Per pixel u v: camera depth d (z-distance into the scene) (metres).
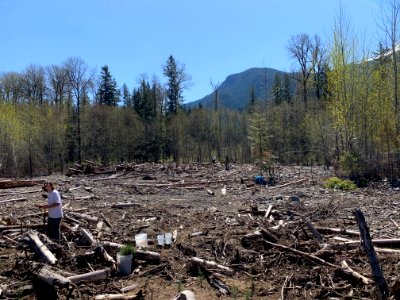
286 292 7.66
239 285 8.05
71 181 26.41
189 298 6.75
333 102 27.81
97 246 9.23
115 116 55.22
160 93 63.19
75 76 50.44
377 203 15.86
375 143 24.83
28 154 40.50
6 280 7.90
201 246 10.20
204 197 19.20
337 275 8.09
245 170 30.55
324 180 23.56
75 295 7.43
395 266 8.32
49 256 8.64
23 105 49.88
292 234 10.70
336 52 27.62
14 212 14.60
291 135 43.88
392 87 26.98
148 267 8.94
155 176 28.59
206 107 67.00
